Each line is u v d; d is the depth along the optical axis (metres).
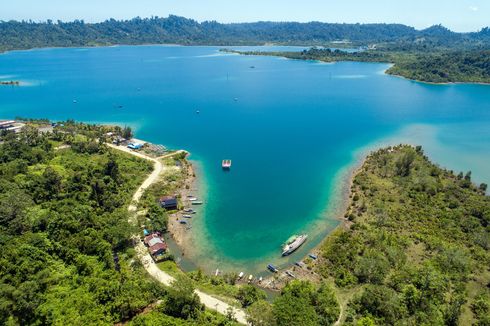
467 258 88.25
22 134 163.12
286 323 64.75
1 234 86.06
